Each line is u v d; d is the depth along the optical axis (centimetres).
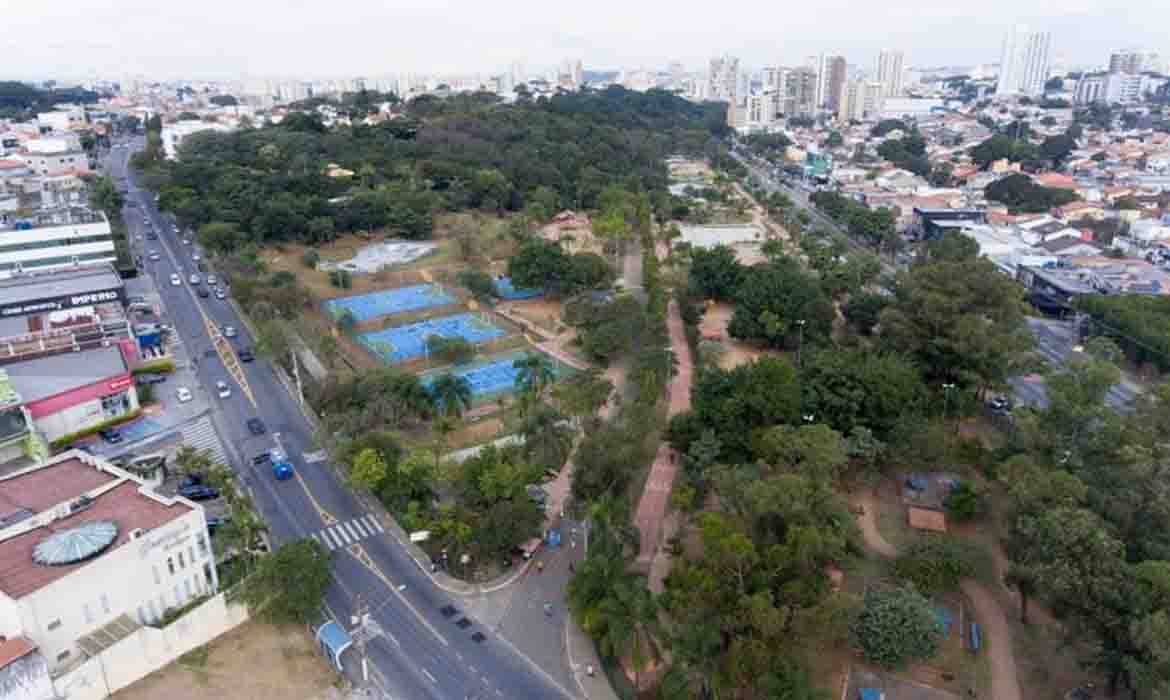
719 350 15438
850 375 11588
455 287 19712
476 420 12975
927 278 14150
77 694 7069
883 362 12200
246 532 9081
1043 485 8481
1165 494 8169
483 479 9644
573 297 18762
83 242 18375
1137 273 19350
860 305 17025
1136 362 15412
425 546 9669
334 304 18262
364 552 9638
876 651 7462
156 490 10556
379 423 11762
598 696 7581
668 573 8962
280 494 10794
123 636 7475
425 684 7669
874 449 10469
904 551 9212
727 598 7475
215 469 10225
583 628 7931
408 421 12356
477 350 16088
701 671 6950
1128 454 8775
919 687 7556
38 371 12694
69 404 11881
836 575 8931
